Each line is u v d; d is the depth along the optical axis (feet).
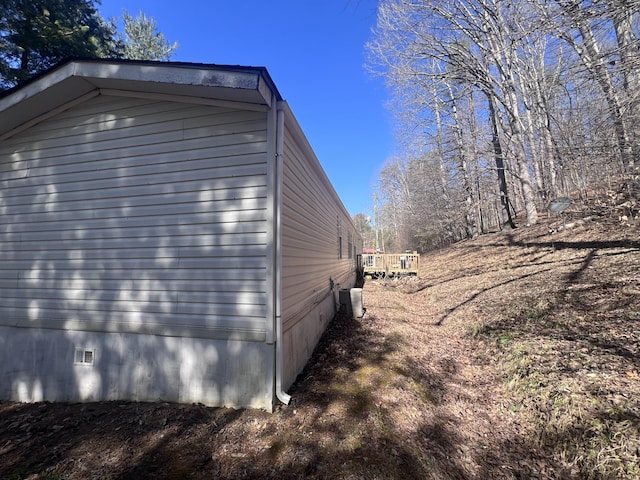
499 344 16.88
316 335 18.75
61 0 34.35
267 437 9.77
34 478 8.34
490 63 45.42
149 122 13.10
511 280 27.63
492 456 9.57
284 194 12.71
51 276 14.02
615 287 18.29
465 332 20.44
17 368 14.11
